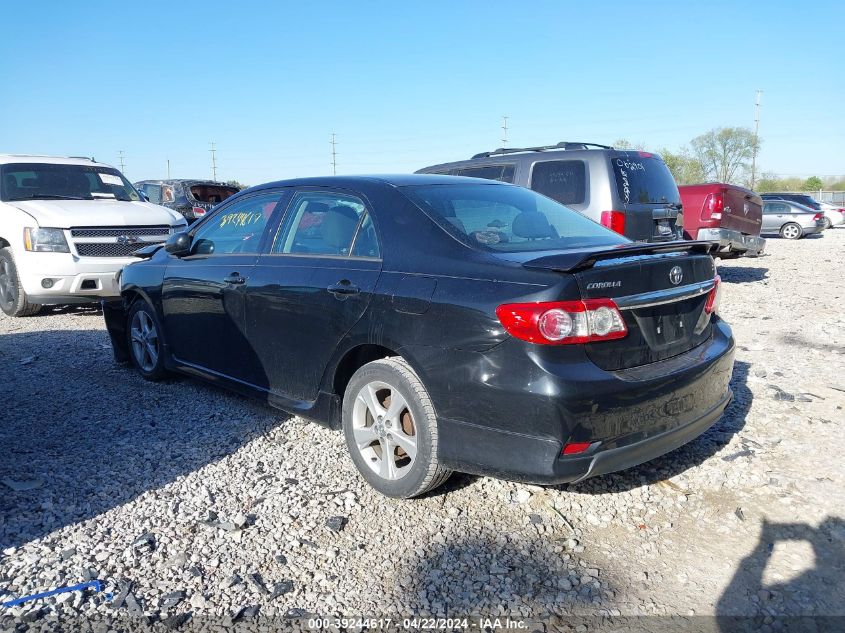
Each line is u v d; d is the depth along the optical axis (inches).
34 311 353.7
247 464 166.9
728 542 133.6
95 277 330.3
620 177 326.6
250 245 190.5
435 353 133.7
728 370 152.3
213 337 197.9
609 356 126.9
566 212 179.5
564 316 120.6
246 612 112.6
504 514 143.0
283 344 172.1
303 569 124.3
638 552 130.3
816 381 224.7
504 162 355.6
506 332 123.7
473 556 128.3
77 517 141.5
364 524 139.3
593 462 122.9
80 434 186.2
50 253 324.2
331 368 159.0
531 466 122.8
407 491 142.8
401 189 161.5
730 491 152.4
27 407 208.4
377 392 149.9
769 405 201.9
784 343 277.6
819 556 128.6
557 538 134.5
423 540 133.6
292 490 153.3
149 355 232.5
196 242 212.5
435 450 137.0
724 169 2410.2
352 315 150.8
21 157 383.9
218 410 205.0
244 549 130.3
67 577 120.9
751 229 466.9
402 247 149.4
